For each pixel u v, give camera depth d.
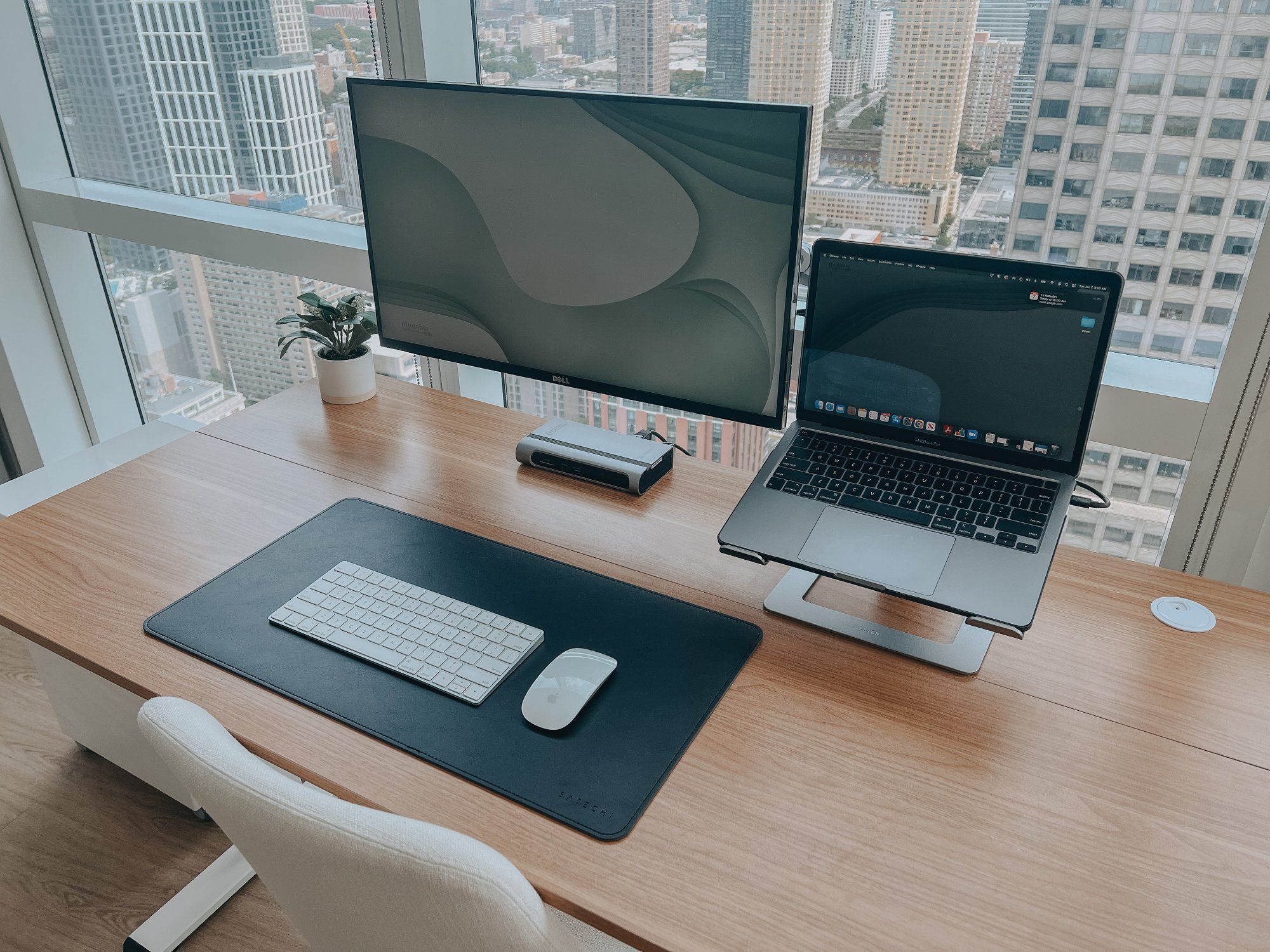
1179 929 0.75
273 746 0.93
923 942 0.74
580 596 1.13
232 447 1.47
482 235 1.34
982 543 1.02
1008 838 0.83
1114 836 0.83
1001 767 0.90
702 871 0.80
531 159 1.26
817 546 1.06
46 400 2.35
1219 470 1.28
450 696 0.99
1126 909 0.77
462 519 1.29
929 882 0.79
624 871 0.80
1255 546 1.30
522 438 1.50
